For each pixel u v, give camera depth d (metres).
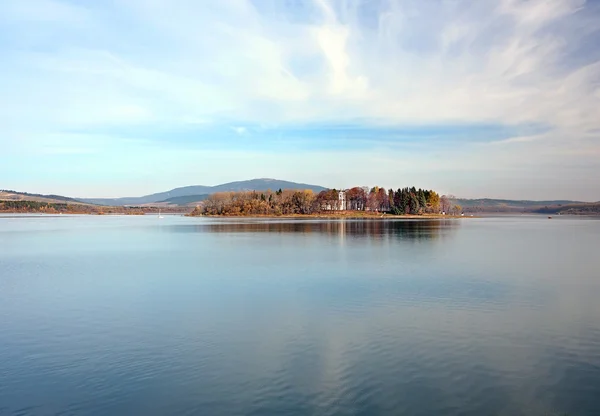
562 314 29.64
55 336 25.53
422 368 20.23
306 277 45.00
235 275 46.62
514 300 33.94
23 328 27.17
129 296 36.19
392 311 30.56
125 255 67.25
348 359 21.41
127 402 17.31
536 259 60.00
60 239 101.19
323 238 99.38
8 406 17.11
